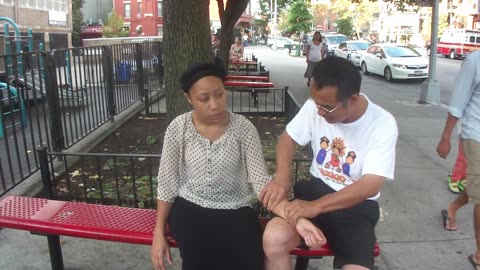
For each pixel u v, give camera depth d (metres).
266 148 6.37
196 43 4.96
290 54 36.91
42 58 5.59
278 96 11.66
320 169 2.57
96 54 7.33
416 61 17.25
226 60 11.51
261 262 2.43
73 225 2.81
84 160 5.80
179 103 5.03
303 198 2.61
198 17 4.92
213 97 2.43
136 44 9.74
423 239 4.00
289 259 2.40
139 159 5.78
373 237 2.39
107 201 4.46
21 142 6.91
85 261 3.52
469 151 3.36
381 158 2.30
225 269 2.42
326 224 2.45
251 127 2.60
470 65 3.32
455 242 3.95
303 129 2.59
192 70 2.43
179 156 2.61
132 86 9.52
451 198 4.91
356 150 2.40
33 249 3.67
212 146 2.53
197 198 2.59
